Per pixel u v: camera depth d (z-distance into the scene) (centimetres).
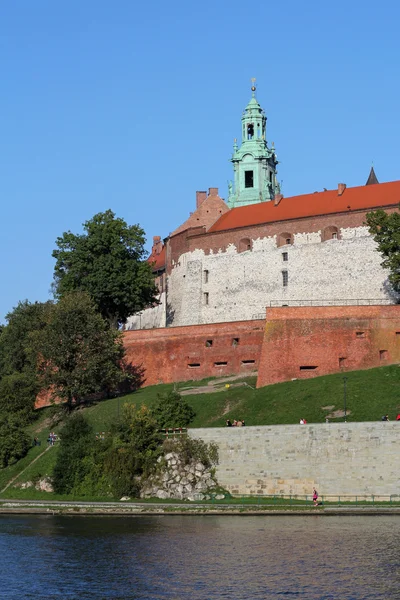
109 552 8900
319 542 8944
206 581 8012
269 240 15838
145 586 7925
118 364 14362
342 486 10312
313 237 15375
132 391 14138
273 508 10094
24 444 12506
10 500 11269
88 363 13288
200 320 16575
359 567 8250
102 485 11212
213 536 9319
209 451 10969
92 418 12975
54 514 10638
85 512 10569
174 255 17600
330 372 13000
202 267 16700
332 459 10375
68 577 8206
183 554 8750
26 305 16338
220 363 13862
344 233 15075
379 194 15375
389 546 8762
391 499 10138
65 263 15438
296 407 11712
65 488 11362
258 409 11938
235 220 16812
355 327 13125
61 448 11731
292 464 10538
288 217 15825
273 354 13112
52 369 13675
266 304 15700
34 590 7888
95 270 15112
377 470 10212
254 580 7994
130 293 15225
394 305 13162
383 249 13662
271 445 10662
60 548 9088
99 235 15350
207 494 10744
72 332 13538
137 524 9950
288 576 8062
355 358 13062
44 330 13850
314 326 13125
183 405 12031
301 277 15388
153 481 10994
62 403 14062
